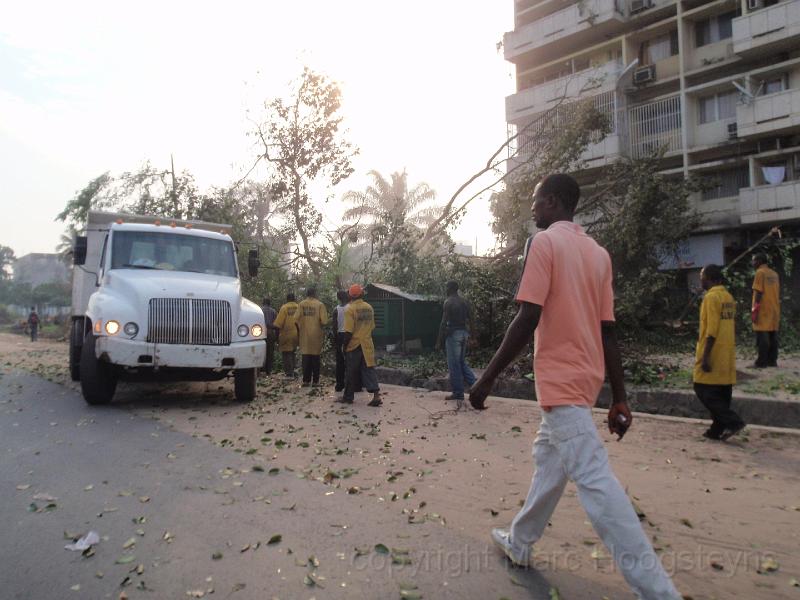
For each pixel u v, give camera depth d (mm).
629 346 11039
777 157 20328
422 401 9344
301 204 17406
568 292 2740
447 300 9289
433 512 4242
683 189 15461
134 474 5164
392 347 15125
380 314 15328
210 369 8469
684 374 9758
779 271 19469
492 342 13508
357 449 6180
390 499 4527
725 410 6332
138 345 8039
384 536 3773
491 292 13523
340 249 17250
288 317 12898
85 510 4266
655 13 23469
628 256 14805
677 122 22484
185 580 3180
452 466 5527
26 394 9844
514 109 26797
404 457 5863
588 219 17641
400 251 16141
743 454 5871
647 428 7043
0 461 5598
